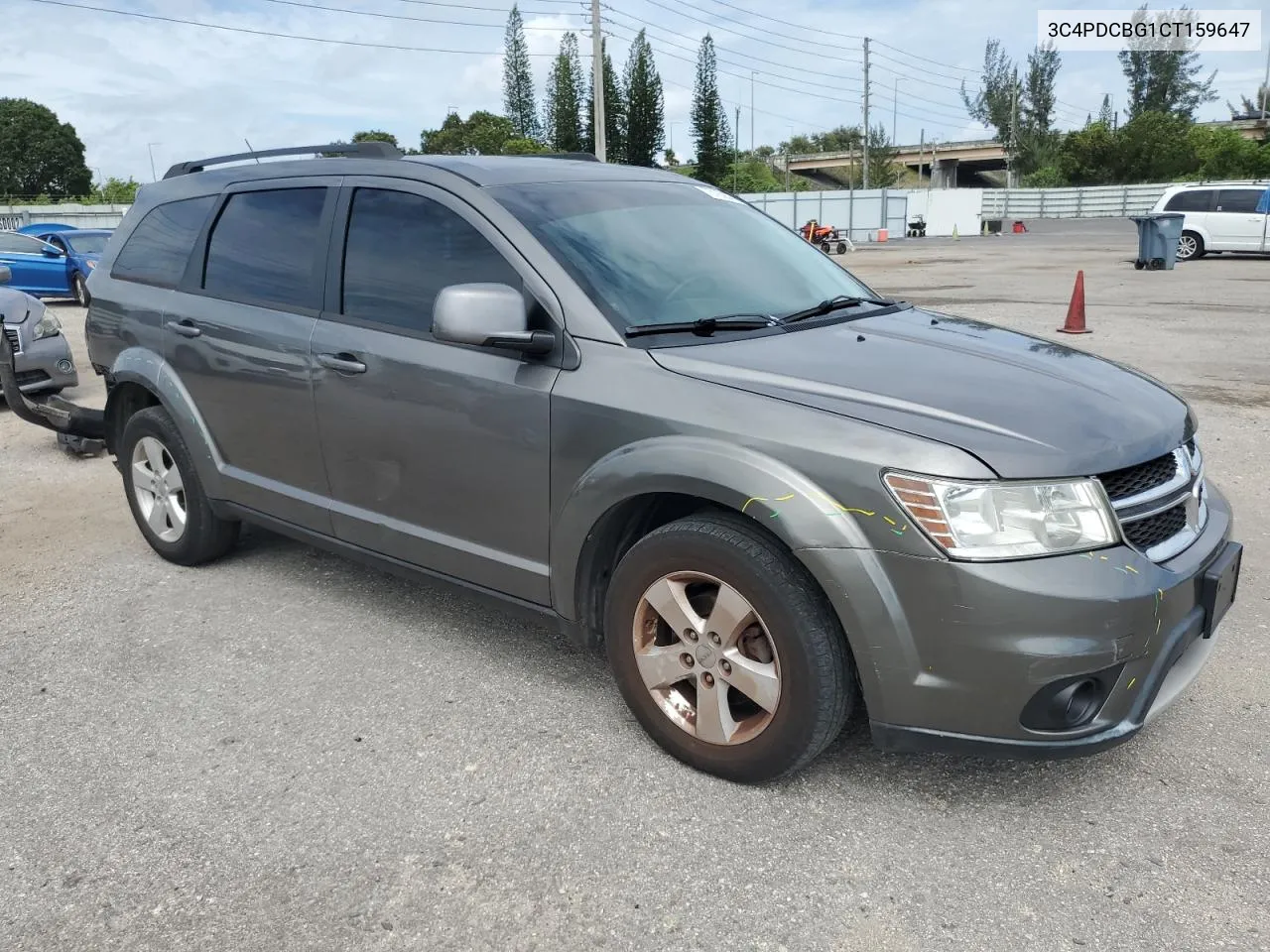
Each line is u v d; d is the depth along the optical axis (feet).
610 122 291.17
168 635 13.15
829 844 8.68
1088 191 196.75
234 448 13.75
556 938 7.67
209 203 14.33
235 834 8.98
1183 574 8.48
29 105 297.94
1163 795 9.26
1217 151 226.38
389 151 12.89
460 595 11.53
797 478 8.41
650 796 9.39
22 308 25.36
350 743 10.44
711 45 286.46
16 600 14.53
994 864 8.38
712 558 8.96
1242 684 11.24
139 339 14.80
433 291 11.20
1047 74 335.06
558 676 11.80
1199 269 69.00
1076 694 8.18
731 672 9.14
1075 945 7.47
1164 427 9.05
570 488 9.93
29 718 11.11
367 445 11.82
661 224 11.87
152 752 10.36
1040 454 8.05
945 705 8.22
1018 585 7.81
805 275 12.44
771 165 382.63
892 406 8.64
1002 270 74.54
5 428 26.17
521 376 10.21
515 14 319.47
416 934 7.74
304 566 15.51
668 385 9.32
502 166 12.10
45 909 8.09
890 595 8.16
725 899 8.03
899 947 7.49
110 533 17.47
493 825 9.03
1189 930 7.58
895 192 161.07
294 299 12.69
